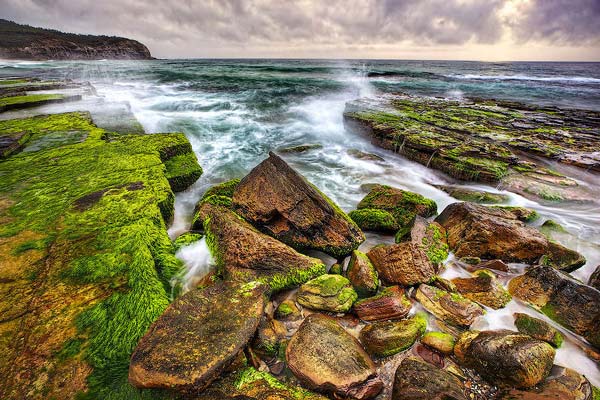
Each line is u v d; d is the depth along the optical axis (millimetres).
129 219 5340
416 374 3449
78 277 4090
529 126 14562
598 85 38500
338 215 6062
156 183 6637
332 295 4594
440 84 37375
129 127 12008
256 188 6141
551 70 80375
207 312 3678
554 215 8102
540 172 9773
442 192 9492
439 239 6246
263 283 4359
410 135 12594
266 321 4043
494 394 3451
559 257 5758
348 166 11734
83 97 18000
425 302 4738
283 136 16016
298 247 5941
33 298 3732
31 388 2873
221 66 75312
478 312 4535
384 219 6887
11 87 19547
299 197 5973
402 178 10609
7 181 6590
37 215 5348
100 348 3275
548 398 3219
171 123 16391
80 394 2902
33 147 8703
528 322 4387
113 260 4391
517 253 5848
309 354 3531
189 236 5848
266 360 3695
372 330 4121
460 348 3895
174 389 2953
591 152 10938
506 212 6828
